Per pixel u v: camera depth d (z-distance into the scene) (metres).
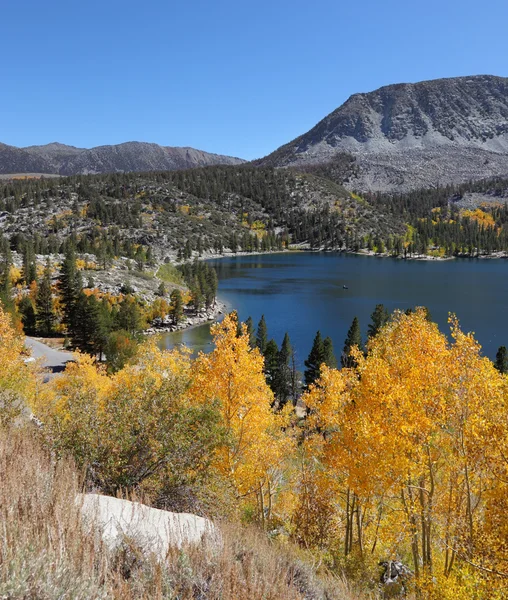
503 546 12.70
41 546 3.85
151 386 12.15
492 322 97.94
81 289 101.56
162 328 107.81
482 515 16.16
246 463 17.97
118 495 8.20
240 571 5.00
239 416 18.44
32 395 23.34
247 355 18.59
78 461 9.66
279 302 131.62
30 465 6.17
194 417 11.68
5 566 3.38
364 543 20.69
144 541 5.14
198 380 17.95
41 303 96.75
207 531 5.88
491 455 13.16
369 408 15.65
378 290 148.00
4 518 4.03
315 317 111.31
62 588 3.45
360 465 15.43
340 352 83.56
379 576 16.16
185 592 4.37
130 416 11.04
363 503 17.36
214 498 10.91
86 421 10.59
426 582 13.80
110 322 85.31
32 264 131.38
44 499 5.09
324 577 7.04
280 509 23.30
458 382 14.71
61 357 71.75
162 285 129.25
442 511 15.11
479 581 12.52
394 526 16.12
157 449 10.65
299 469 24.20
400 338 16.70
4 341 27.34
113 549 4.79
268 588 4.88
